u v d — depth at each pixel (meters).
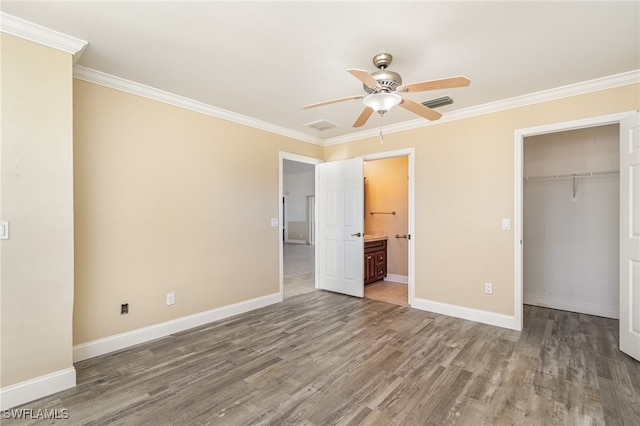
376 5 1.78
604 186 3.69
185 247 3.26
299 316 3.68
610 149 3.65
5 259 1.90
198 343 2.90
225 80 2.81
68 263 2.12
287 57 2.39
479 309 3.47
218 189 3.57
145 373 2.35
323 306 4.08
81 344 2.55
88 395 2.06
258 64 2.51
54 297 2.07
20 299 1.95
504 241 3.31
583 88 2.85
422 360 2.56
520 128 3.22
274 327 3.32
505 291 3.30
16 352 1.94
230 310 3.68
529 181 4.15
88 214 2.60
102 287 2.68
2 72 1.89
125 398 2.03
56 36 2.06
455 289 3.65
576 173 3.84
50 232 2.05
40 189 2.02
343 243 4.68
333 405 1.96
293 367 2.45
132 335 2.85
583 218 3.81
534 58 2.40
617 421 1.79
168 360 2.56
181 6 1.80
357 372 2.37
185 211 3.26
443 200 3.74
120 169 2.79
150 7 1.80
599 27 1.99
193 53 2.34
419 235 3.95
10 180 1.91
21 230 1.95
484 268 3.44
